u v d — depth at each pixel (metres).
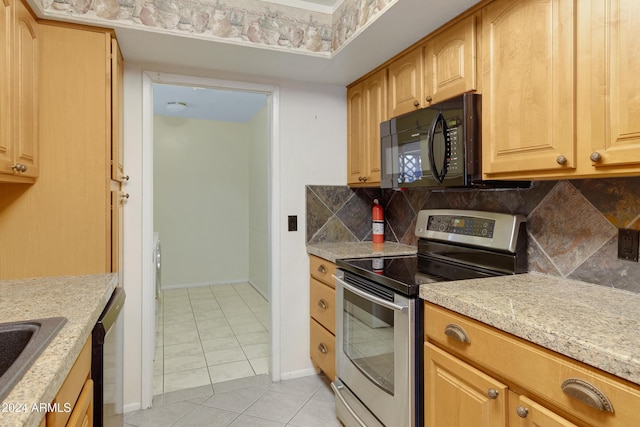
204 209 5.12
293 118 2.51
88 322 1.06
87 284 1.47
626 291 1.25
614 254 1.29
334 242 2.63
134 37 1.80
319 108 2.58
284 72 2.33
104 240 1.69
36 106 1.56
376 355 1.64
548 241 1.52
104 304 1.32
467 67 1.54
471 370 1.14
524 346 0.97
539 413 0.92
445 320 1.26
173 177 4.95
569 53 1.13
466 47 1.55
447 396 1.25
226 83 2.32
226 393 2.31
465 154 1.49
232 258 5.29
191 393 2.31
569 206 1.44
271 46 1.97
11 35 1.32
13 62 1.34
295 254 2.54
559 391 0.88
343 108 2.65
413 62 1.90
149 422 2.00
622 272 1.26
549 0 1.19
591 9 1.07
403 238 2.53
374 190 2.74
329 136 2.61
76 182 1.65
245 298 4.49
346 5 1.92
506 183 1.54
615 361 0.75
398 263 1.90
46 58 1.61
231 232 5.27
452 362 1.22
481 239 1.71
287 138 2.50
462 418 1.18
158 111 4.59
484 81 1.45
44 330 0.96
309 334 2.58
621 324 0.93
